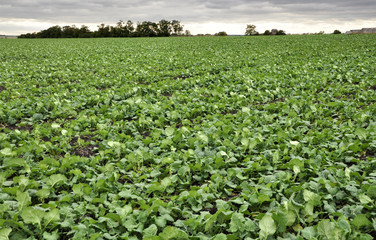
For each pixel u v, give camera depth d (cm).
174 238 298
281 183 397
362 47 2342
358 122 634
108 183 425
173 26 8962
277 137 566
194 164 482
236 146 552
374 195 354
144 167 492
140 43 3872
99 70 1527
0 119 750
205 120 718
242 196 386
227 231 330
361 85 984
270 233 294
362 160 486
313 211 361
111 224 328
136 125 677
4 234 296
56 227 336
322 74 1170
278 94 941
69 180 443
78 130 686
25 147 534
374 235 318
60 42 4441
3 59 2045
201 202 372
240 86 1034
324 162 465
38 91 1042
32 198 399
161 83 1139
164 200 402
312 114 725
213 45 3216
